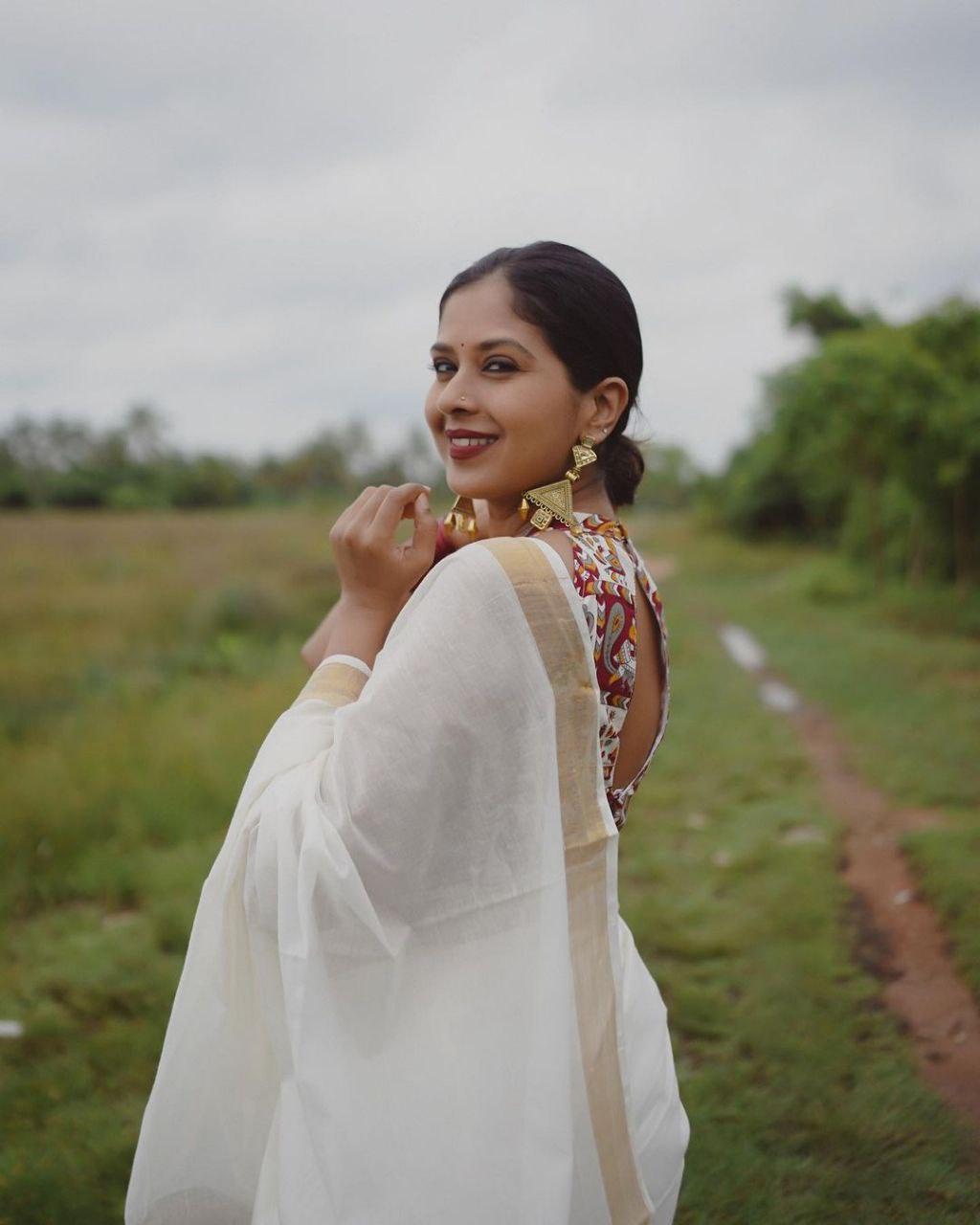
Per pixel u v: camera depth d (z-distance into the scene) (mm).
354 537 1399
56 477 61062
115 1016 3506
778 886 4457
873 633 12938
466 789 1192
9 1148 2746
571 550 1312
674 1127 1442
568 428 1364
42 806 5301
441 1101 1209
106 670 9352
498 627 1185
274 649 10836
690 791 6047
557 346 1334
